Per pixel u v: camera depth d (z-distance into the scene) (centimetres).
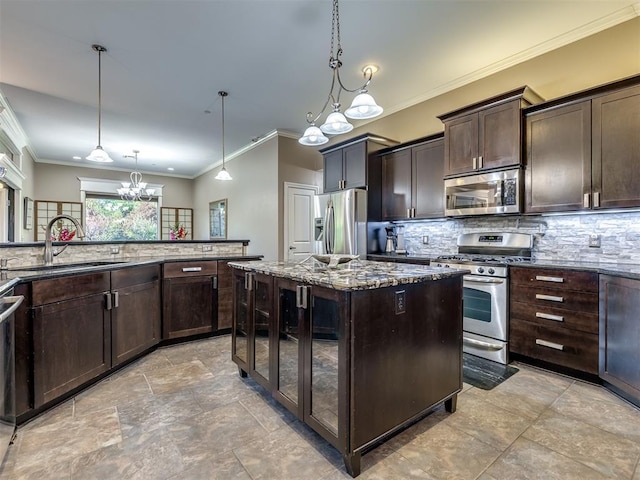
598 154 254
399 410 169
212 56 327
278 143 550
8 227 558
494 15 266
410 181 403
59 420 195
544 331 260
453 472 151
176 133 566
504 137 302
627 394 212
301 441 176
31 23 274
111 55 324
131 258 337
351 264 238
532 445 170
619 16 265
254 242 614
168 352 313
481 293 297
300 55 325
